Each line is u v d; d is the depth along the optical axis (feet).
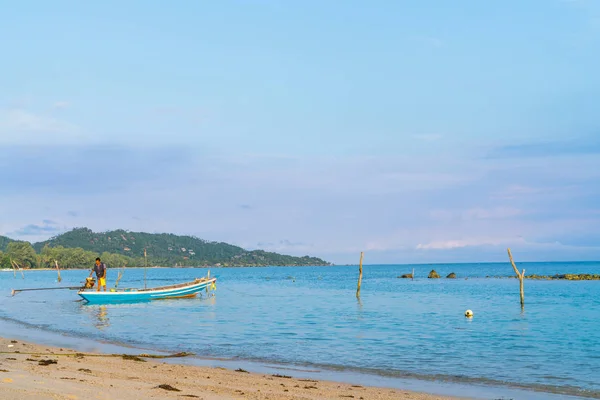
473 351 88.07
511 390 61.36
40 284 381.60
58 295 231.09
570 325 123.54
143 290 187.93
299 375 68.08
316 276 595.88
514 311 160.56
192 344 92.89
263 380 61.57
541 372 71.92
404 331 111.55
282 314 147.74
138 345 91.09
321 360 79.20
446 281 408.46
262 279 501.15
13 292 185.16
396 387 62.08
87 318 136.05
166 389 50.60
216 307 170.60
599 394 59.67
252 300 202.49
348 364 76.48
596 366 76.18
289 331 110.52
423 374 70.18
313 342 96.07
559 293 248.32
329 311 158.20
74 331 108.68
